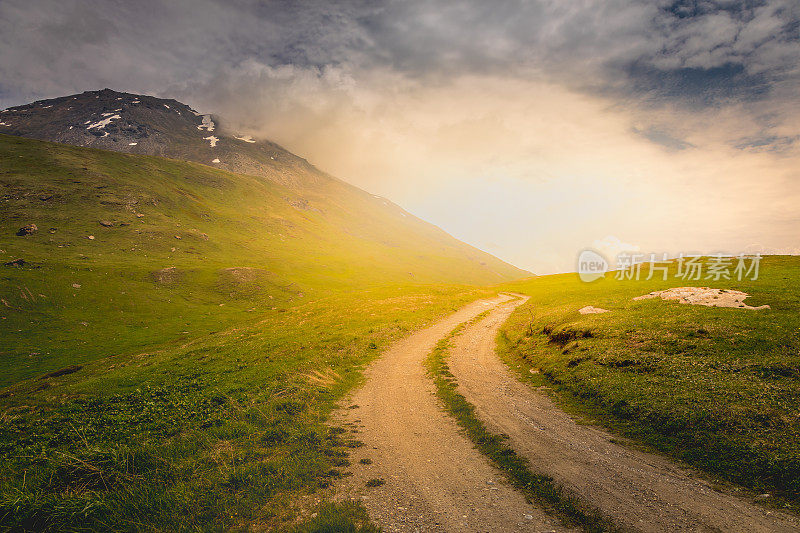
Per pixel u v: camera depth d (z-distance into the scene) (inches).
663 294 1594.5
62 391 1392.7
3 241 5477.4
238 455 562.3
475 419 765.9
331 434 681.0
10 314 3929.6
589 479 505.4
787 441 521.3
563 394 922.7
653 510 426.0
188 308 5032.0
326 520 395.5
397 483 500.1
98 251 6072.8
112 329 4092.0
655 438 626.8
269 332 2087.8
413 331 1958.7
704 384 741.9
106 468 482.6
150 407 860.6
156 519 384.8
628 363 948.6
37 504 378.6
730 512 418.0
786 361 748.0
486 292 3868.1
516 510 431.8
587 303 1825.8
